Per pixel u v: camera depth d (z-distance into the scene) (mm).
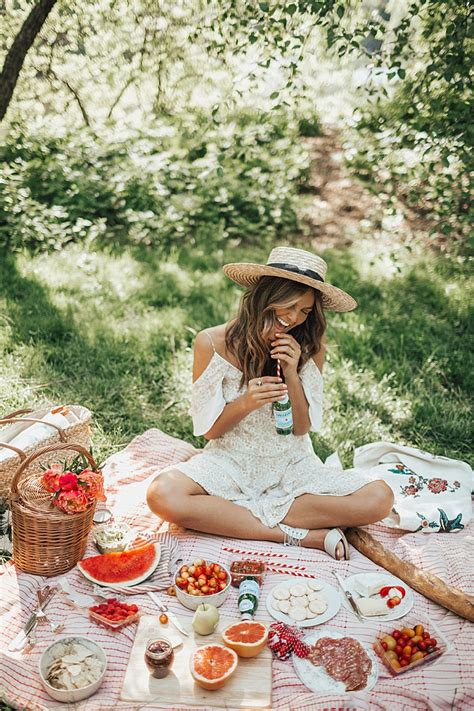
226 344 3869
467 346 6340
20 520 3322
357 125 6988
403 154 6711
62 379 5391
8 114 9117
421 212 8445
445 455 4914
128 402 5219
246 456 3934
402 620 3285
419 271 7562
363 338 6262
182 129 9008
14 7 8289
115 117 9555
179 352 5902
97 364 5664
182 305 6719
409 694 2840
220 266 7543
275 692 2871
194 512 3684
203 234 8109
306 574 3557
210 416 3863
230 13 6504
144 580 3424
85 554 3582
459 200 7145
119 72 9156
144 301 6699
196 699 2785
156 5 8633
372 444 4555
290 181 8844
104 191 8133
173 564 3582
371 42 7547
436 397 5535
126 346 5941
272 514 3791
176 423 5094
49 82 9195
